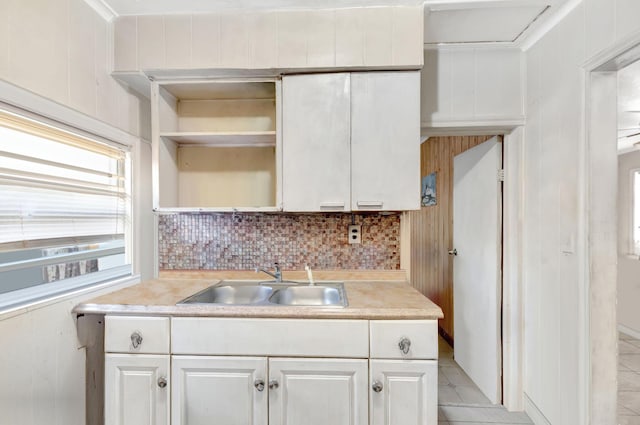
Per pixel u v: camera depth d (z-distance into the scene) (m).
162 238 1.91
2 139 1.10
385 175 1.56
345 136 1.56
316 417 1.29
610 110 1.39
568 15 1.51
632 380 2.34
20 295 1.18
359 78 1.57
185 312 1.31
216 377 1.31
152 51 1.58
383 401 1.28
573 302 1.46
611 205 1.38
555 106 1.61
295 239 1.87
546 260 1.68
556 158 1.60
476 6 1.51
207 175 1.90
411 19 1.53
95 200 1.53
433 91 1.90
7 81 1.07
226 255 1.89
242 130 1.89
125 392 1.32
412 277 3.98
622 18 1.21
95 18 1.48
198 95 1.84
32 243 1.20
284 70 1.57
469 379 2.34
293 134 1.58
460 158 2.54
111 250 1.64
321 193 1.57
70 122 1.33
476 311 2.26
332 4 1.52
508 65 1.89
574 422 1.45
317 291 1.74
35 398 1.17
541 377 1.73
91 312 1.34
